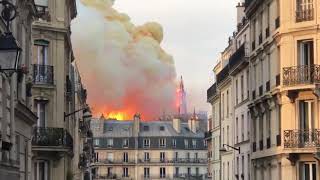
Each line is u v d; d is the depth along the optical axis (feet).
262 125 154.40
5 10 52.70
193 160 498.69
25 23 99.19
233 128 199.31
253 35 165.68
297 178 130.41
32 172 123.85
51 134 127.95
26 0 95.66
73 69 179.11
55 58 133.90
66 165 137.49
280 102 135.95
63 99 134.21
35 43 131.44
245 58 173.27
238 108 190.70
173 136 498.28
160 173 493.36
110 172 491.31
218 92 229.86
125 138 497.05
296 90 131.03
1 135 73.61
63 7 135.23
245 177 177.68
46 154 128.36
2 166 74.23
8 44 47.93
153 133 500.74
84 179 262.88
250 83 168.76
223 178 218.59
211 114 263.08
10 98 80.43
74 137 183.62
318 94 127.34
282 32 135.23
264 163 151.64
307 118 131.44
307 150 128.26
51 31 133.18
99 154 492.54
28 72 99.45
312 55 132.16
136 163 494.18
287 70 133.28
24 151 96.99
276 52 140.36
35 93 129.80
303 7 133.59
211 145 260.01
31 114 96.99
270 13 146.51
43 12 128.16
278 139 137.69
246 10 169.27
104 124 500.33
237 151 191.83
